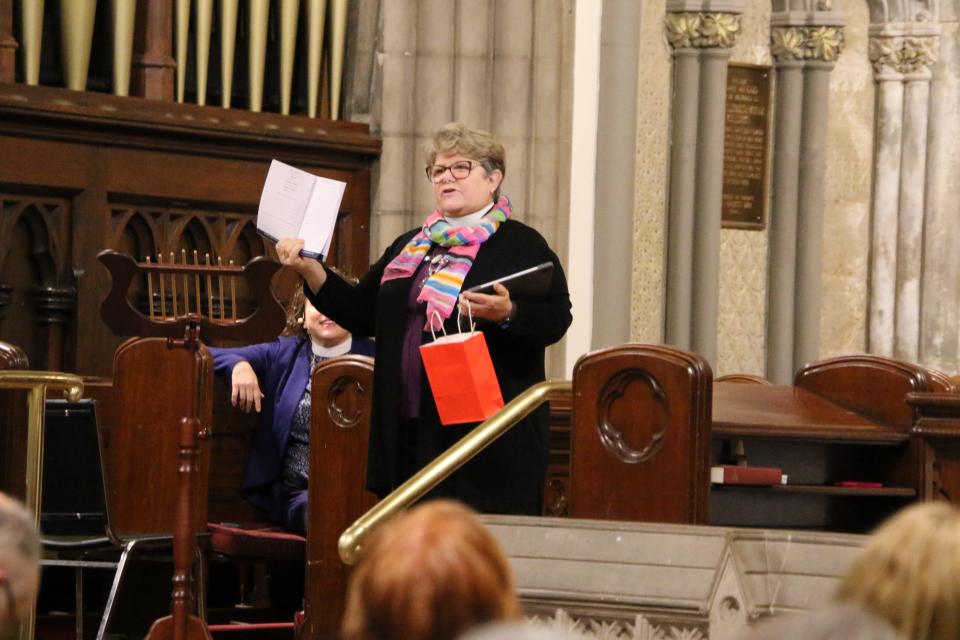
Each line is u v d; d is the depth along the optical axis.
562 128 12.20
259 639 8.86
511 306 6.29
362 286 6.93
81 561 8.06
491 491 6.39
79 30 10.51
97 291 10.68
